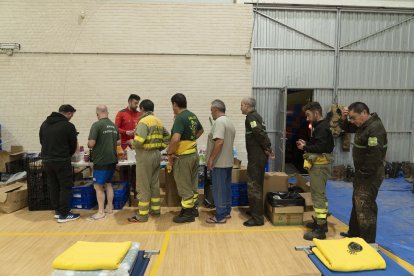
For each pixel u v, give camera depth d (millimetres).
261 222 4086
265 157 4012
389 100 7355
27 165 4645
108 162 4223
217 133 3834
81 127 6578
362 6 6977
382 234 3926
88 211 4664
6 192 4633
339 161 7293
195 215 4340
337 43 7090
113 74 6543
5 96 6453
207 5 6566
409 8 7070
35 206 4691
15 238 3719
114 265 1703
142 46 6535
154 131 4078
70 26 6426
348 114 3283
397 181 6766
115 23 6465
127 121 5496
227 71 6695
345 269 1753
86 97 6543
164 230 3939
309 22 7027
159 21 6523
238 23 6625
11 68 6410
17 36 6363
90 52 6473
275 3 6805
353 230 3533
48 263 3129
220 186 4059
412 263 3191
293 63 7094
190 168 4098
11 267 3053
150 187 4312
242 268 3027
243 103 4008
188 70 6641
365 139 3133
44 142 4105
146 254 2014
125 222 4207
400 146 7512
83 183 5000
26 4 6328
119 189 4758
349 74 7211
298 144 3744
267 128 7238
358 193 3240
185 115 3998
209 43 6617
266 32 6977
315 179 3643
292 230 3943
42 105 6500
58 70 6469
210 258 3223
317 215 3654
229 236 3760
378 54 7227
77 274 1675
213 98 6727
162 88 6633
